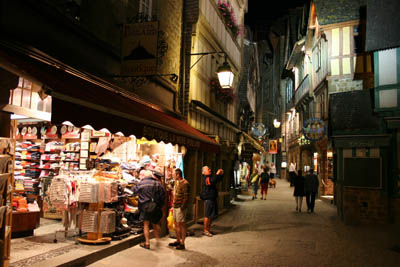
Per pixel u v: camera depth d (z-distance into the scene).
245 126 24.83
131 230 7.41
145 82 8.18
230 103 16.55
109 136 8.45
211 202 8.59
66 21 6.01
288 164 34.50
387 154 11.16
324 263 6.27
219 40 14.67
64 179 6.38
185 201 7.02
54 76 4.83
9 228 4.91
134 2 8.38
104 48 7.12
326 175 19.30
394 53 11.44
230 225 10.17
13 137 5.10
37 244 6.20
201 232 8.91
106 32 7.25
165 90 10.22
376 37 11.64
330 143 17.25
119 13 7.73
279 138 38.97
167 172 8.68
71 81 5.23
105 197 6.37
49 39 5.75
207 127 13.65
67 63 5.83
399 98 11.17
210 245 7.45
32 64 4.68
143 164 8.34
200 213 10.60
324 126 16.72
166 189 8.42
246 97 23.64
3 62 3.91
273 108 43.28
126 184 7.36
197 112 12.30
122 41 6.67
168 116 9.68
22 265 4.90
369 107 11.86
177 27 11.10
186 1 11.65
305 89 23.72
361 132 11.64
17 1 5.09
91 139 8.69
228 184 14.59
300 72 26.86
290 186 26.97
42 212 8.62
